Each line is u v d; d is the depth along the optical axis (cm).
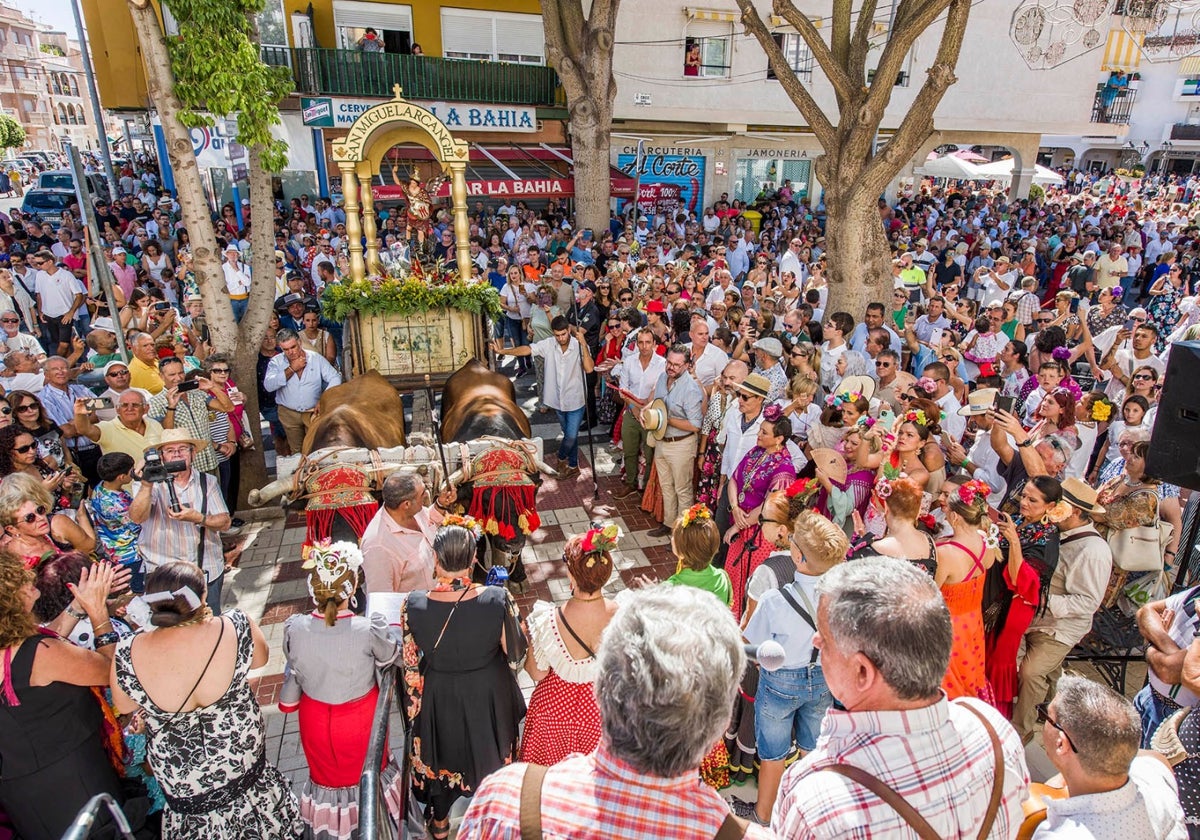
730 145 2117
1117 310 923
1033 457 473
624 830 143
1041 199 3019
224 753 284
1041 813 241
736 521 502
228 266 1114
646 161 2052
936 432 522
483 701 321
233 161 1570
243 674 288
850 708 170
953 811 157
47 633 293
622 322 838
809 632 323
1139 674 493
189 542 464
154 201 1977
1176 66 4266
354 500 499
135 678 269
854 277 931
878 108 855
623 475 798
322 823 328
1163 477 359
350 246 707
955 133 2272
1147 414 557
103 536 460
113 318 632
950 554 349
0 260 1320
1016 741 175
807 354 651
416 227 759
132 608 281
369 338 711
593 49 1471
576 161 1561
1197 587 316
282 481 539
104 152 1744
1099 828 216
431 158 1780
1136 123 4500
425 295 700
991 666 406
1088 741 217
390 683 325
